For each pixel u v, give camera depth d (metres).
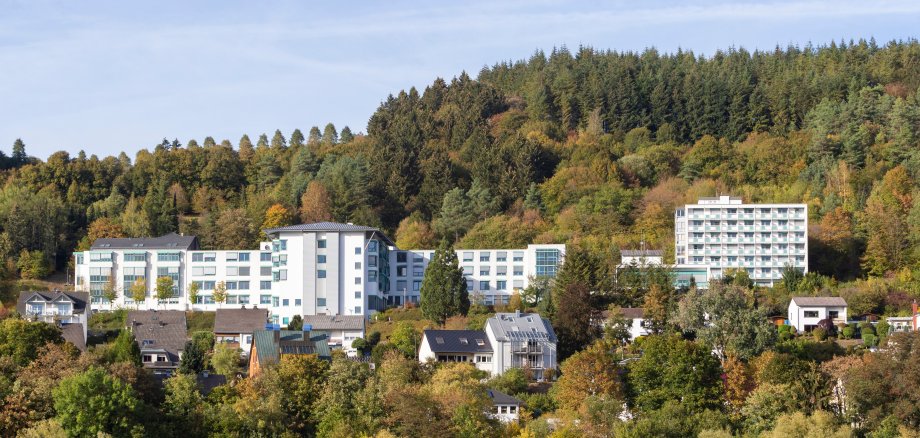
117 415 138.50
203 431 142.38
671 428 143.12
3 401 141.00
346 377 155.25
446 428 142.75
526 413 151.88
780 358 161.00
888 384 149.75
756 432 147.62
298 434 145.62
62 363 159.25
